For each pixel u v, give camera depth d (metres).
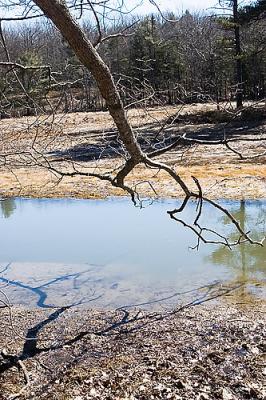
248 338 6.31
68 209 14.32
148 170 17.55
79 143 21.83
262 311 7.11
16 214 14.19
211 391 5.16
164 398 5.09
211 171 16.73
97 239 11.20
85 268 9.39
